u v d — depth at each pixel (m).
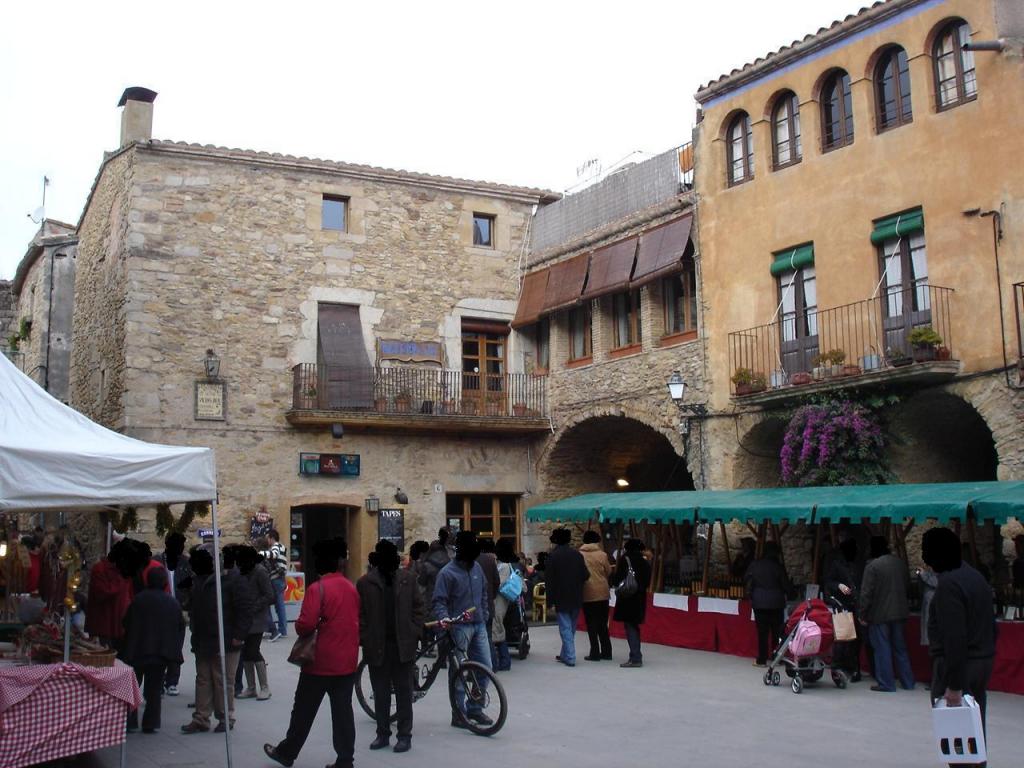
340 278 19.86
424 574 11.10
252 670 10.00
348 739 6.87
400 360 20.12
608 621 14.13
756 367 16.03
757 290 16.19
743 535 16.16
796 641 10.05
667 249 17.66
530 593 17.42
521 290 21.59
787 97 16.27
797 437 14.44
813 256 15.35
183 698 10.14
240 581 8.58
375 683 7.73
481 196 21.52
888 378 13.56
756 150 16.45
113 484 6.73
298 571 17.84
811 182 15.50
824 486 13.40
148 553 9.07
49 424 7.22
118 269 18.77
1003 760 7.20
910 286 13.97
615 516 14.48
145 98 19.05
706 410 16.78
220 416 18.42
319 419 18.78
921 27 14.13
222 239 18.92
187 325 18.42
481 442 20.81
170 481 7.04
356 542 19.47
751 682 10.82
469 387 20.88
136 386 17.86
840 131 15.35
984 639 5.90
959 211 13.45
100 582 8.93
